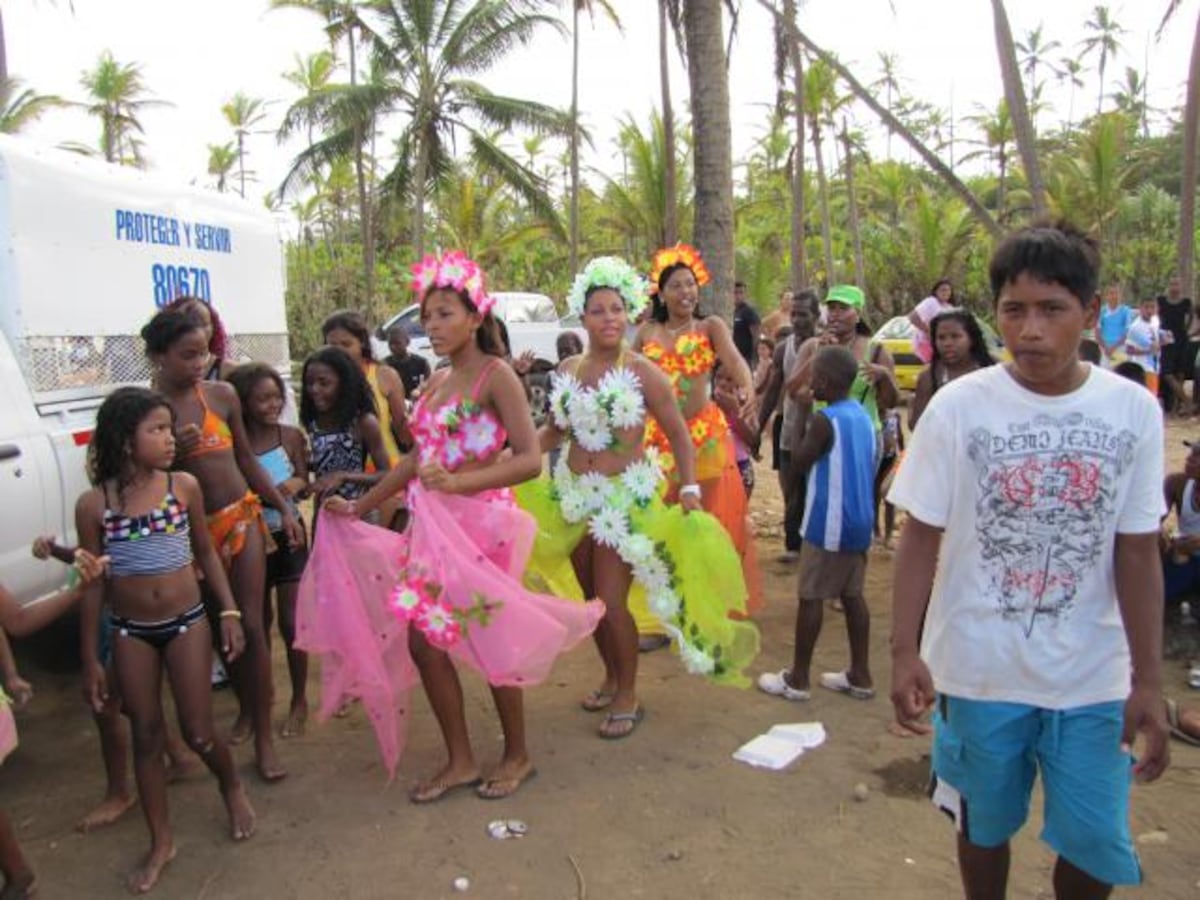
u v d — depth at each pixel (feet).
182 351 13.20
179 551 11.26
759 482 35.81
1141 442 7.63
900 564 8.16
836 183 133.39
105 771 14.11
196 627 11.44
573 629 13.32
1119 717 7.82
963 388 8.00
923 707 7.98
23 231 15.35
